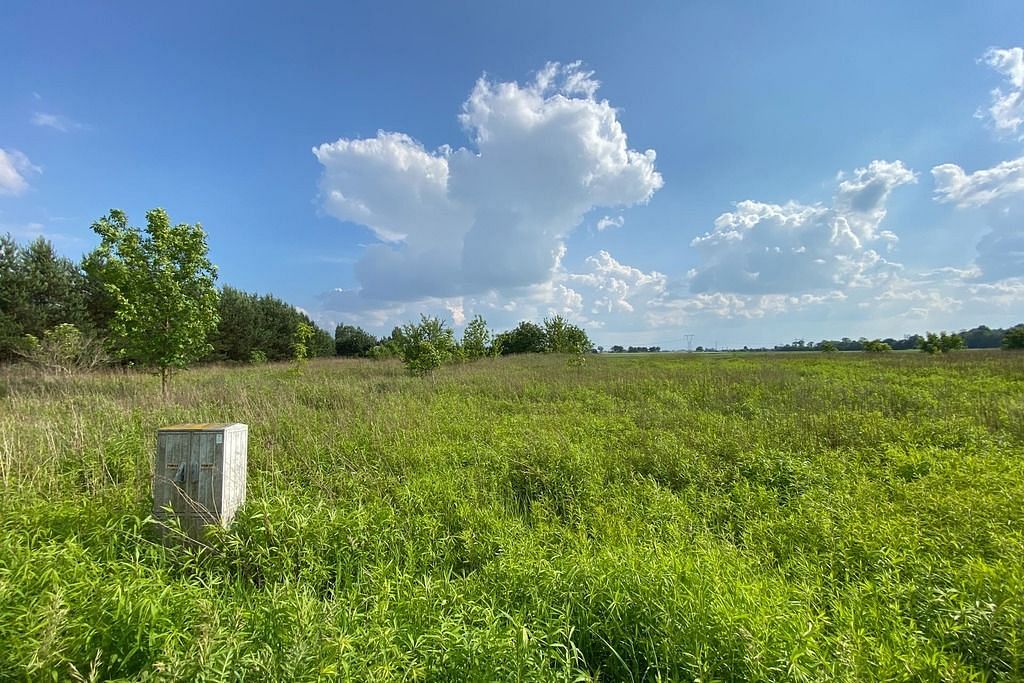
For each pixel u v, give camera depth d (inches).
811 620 91.5
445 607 98.0
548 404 404.5
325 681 71.8
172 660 71.4
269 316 1400.1
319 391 435.2
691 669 82.9
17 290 705.6
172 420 271.3
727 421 307.7
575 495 185.5
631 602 99.6
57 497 154.0
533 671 79.0
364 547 131.6
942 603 99.2
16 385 448.1
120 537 127.0
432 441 246.4
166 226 409.4
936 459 206.5
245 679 73.0
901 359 997.2
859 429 265.1
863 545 126.8
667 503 168.2
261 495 161.2
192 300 414.0
